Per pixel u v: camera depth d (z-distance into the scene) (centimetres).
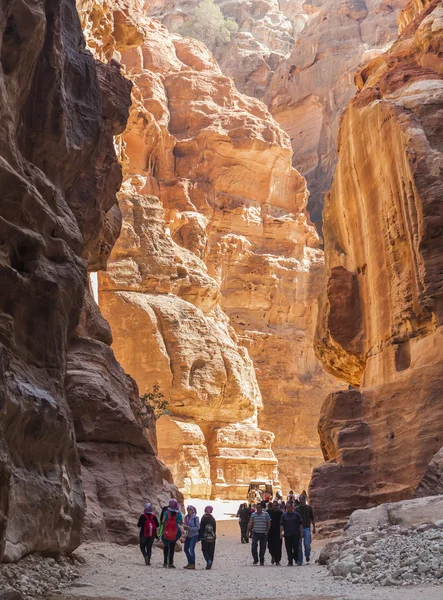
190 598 1028
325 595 1023
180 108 6278
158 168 5838
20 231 1275
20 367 1216
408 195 2244
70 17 1809
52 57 1578
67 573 1205
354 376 2833
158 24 6912
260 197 6166
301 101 7438
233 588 1126
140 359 4309
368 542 1333
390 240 2392
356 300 2702
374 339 2523
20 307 1253
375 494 2144
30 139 1560
